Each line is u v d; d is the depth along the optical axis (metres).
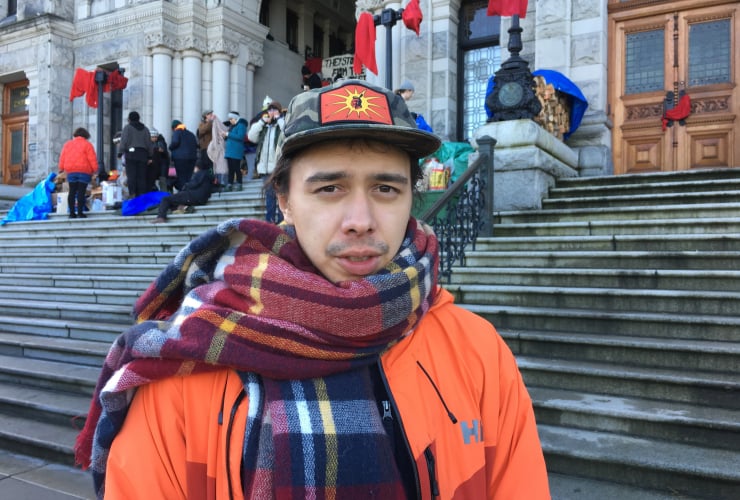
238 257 1.12
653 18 8.27
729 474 2.51
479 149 6.11
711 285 4.20
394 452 1.01
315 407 0.96
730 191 5.49
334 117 0.99
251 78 14.06
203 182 9.14
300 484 0.91
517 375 1.20
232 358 0.97
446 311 1.21
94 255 7.94
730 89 7.83
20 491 3.29
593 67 8.21
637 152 8.40
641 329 3.85
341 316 0.98
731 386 3.03
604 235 5.48
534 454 1.13
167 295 1.20
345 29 18.30
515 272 4.99
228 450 0.98
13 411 4.26
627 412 3.02
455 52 10.30
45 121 14.48
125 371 1.03
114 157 14.67
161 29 12.99
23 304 6.29
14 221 11.27
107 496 0.98
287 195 1.15
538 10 8.49
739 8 7.74
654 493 2.65
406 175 1.08
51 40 14.38
